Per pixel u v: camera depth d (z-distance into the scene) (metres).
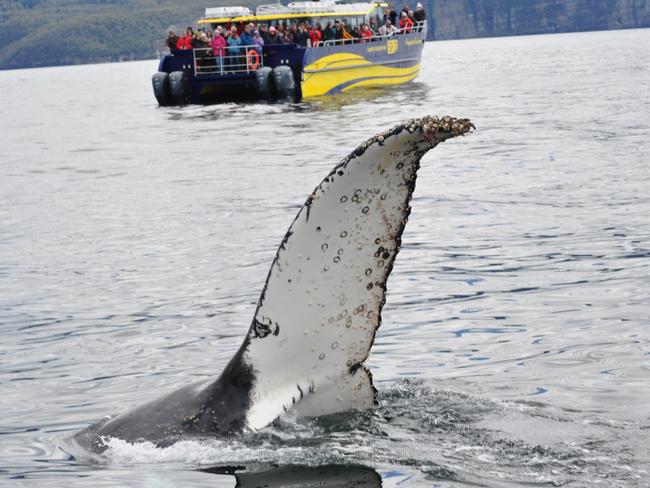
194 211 38.53
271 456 13.20
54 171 54.72
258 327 13.41
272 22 106.00
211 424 13.61
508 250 29.56
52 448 15.42
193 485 12.84
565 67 139.62
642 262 27.20
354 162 12.59
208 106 99.56
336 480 12.81
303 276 13.08
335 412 13.72
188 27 105.38
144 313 24.56
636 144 51.06
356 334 13.31
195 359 20.61
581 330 21.41
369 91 103.31
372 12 112.44
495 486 12.66
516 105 79.44
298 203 38.97
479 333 21.50
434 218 34.94
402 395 16.19
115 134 76.19
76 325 23.80
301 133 66.88
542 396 16.64
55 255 31.95
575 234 31.12
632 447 13.93
